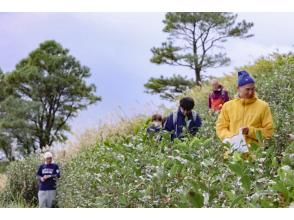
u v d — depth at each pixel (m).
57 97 54.50
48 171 14.16
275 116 6.71
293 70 11.60
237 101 6.39
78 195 6.84
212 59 43.06
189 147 4.42
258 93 10.63
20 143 50.19
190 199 3.33
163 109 16.75
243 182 3.46
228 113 6.43
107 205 4.57
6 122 49.34
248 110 6.30
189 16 43.16
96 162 7.34
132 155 5.57
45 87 53.59
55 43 57.25
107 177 5.54
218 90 11.59
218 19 42.69
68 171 12.65
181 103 7.28
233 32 43.06
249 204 3.28
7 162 45.00
